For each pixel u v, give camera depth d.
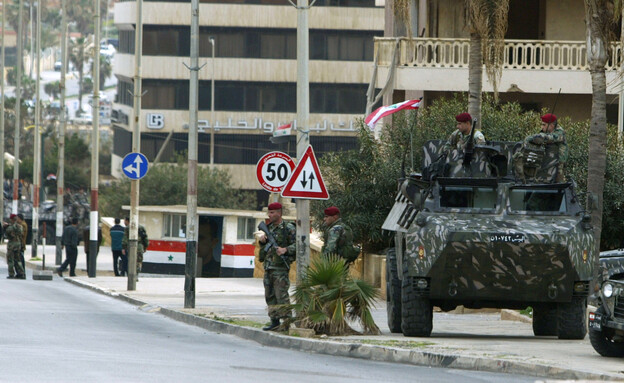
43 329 37.00
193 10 52.88
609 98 75.31
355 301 34.88
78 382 22.08
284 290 36.66
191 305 50.06
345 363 28.47
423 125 63.06
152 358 27.94
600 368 25.33
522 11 77.88
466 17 53.28
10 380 22.11
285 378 24.16
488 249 32.06
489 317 47.81
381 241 64.81
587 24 42.66
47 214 136.25
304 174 38.19
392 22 98.88
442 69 72.06
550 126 35.03
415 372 26.30
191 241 50.59
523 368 25.77
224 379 23.47
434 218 33.12
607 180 57.34
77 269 96.12
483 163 35.41
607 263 41.12
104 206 156.00
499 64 52.19
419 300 33.88
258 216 88.81
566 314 33.47
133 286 65.56
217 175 161.25
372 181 62.81
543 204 33.72
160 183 155.12
